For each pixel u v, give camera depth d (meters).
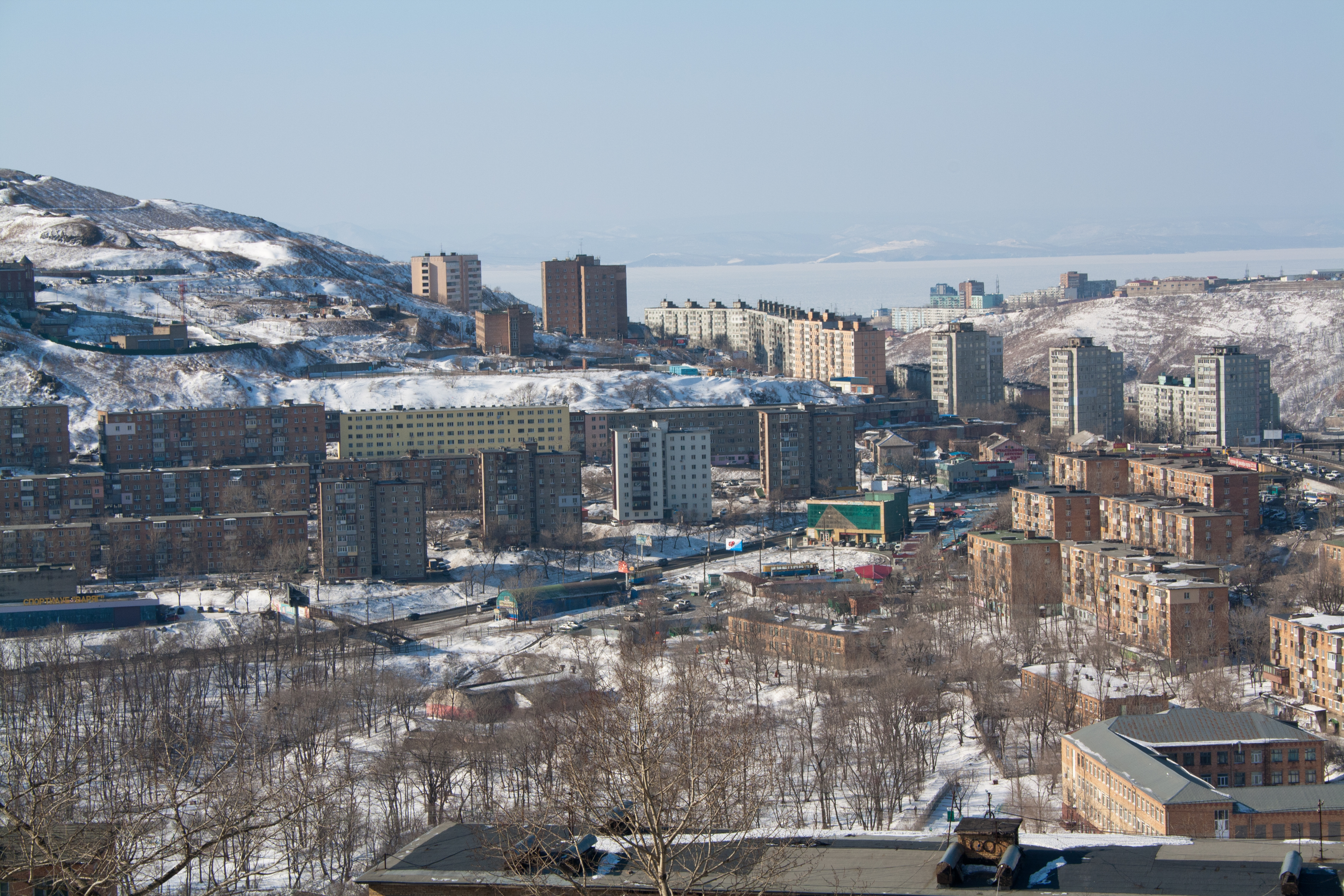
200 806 125.25
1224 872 118.69
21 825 94.06
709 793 121.88
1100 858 123.19
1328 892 114.12
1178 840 128.50
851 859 125.44
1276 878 117.25
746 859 124.62
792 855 126.62
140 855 134.62
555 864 121.19
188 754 132.75
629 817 123.12
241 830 102.62
